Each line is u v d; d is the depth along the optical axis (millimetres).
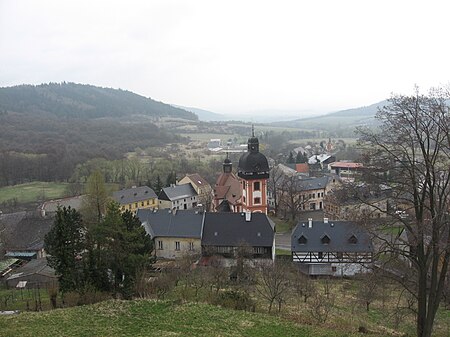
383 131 28922
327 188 129375
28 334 28547
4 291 58750
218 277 50969
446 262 28703
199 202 135125
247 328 31406
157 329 30234
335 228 77312
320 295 51156
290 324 32906
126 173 166125
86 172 161125
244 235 78938
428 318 29172
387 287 48500
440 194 27594
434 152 27359
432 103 26969
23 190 151625
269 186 126812
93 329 29812
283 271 58469
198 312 34062
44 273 63656
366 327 37531
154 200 130625
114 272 49375
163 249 82250
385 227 30188
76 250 49281
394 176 28766
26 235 87188
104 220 51281
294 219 112812
